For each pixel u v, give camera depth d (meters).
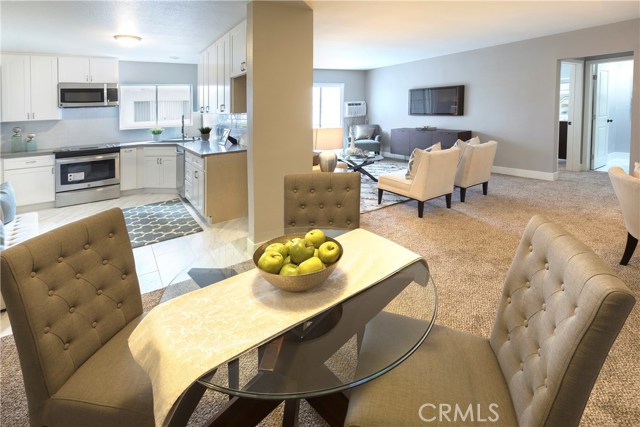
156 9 3.60
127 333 1.44
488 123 7.43
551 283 1.12
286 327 1.13
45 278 1.21
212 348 1.04
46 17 3.83
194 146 5.42
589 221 4.21
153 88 6.82
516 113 6.93
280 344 1.08
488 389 1.16
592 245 3.48
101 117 6.47
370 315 1.25
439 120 8.48
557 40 6.13
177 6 3.52
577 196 5.39
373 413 1.07
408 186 4.64
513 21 5.11
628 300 0.85
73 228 1.34
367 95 10.45
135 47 5.42
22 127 5.79
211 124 7.01
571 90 7.31
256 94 3.40
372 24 5.05
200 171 4.66
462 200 5.26
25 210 5.36
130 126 6.70
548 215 4.50
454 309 2.45
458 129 8.06
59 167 5.50
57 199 5.56
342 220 2.31
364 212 4.79
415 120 9.09
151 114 6.86
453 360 1.28
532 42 6.50
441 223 4.29
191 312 1.22
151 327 1.15
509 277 1.34
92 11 3.65
